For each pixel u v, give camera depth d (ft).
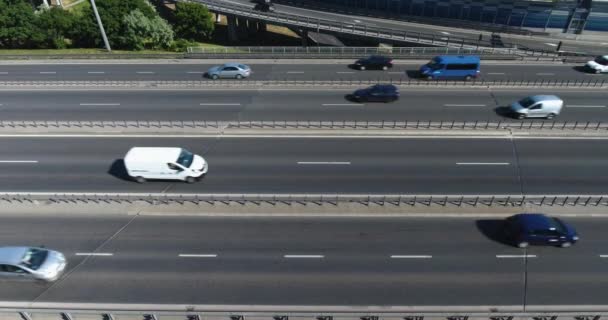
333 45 229.86
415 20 225.15
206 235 72.79
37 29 180.24
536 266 65.57
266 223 75.51
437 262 66.59
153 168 84.69
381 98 122.11
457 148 99.14
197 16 215.92
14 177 89.25
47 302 60.34
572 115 113.50
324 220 76.07
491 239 71.10
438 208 78.48
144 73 148.77
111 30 180.96
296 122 111.86
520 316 54.19
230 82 139.74
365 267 65.87
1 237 72.28
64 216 77.51
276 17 208.64
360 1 248.52
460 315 55.11
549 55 158.30
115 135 106.11
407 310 57.62
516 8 204.23
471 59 134.92
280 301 60.23
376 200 80.53
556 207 78.18
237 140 103.91
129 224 75.56
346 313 55.72
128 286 62.90
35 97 127.85
